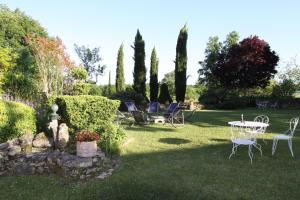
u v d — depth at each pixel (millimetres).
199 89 37312
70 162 5770
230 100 24750
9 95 13844
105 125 8039
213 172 5922
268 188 5043
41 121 8297
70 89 20188
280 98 26891
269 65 28672
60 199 4559
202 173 5855
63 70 20031
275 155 7375
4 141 7133
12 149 6223
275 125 13070
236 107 24922
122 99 21203
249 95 29984
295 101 25797
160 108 23406
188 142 9047
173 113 13148
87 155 6074
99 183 5234
